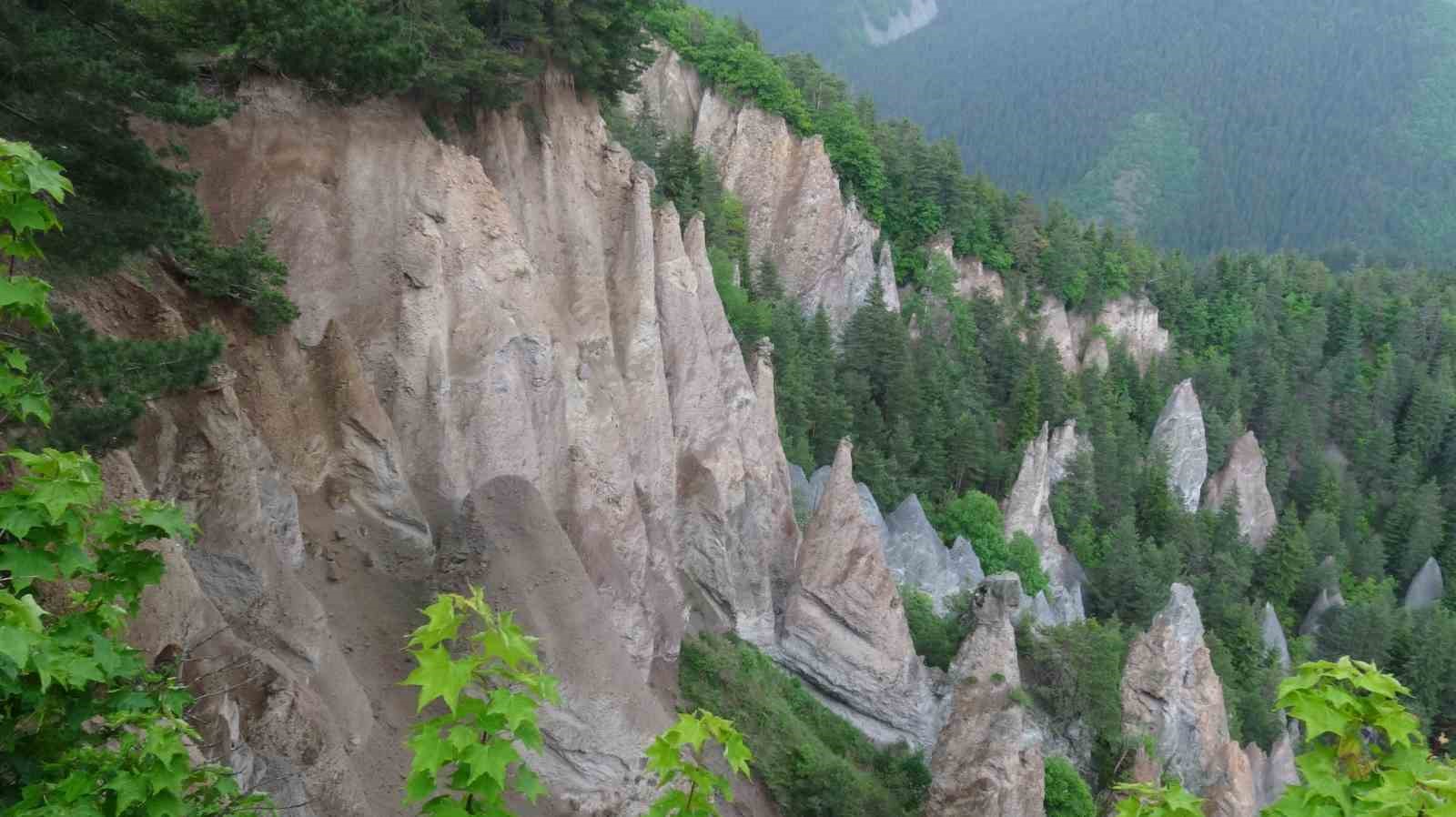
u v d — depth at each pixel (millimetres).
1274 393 105938
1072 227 108562
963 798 37188
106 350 18375
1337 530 91812
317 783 21094
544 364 33719
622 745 28594
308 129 30297
